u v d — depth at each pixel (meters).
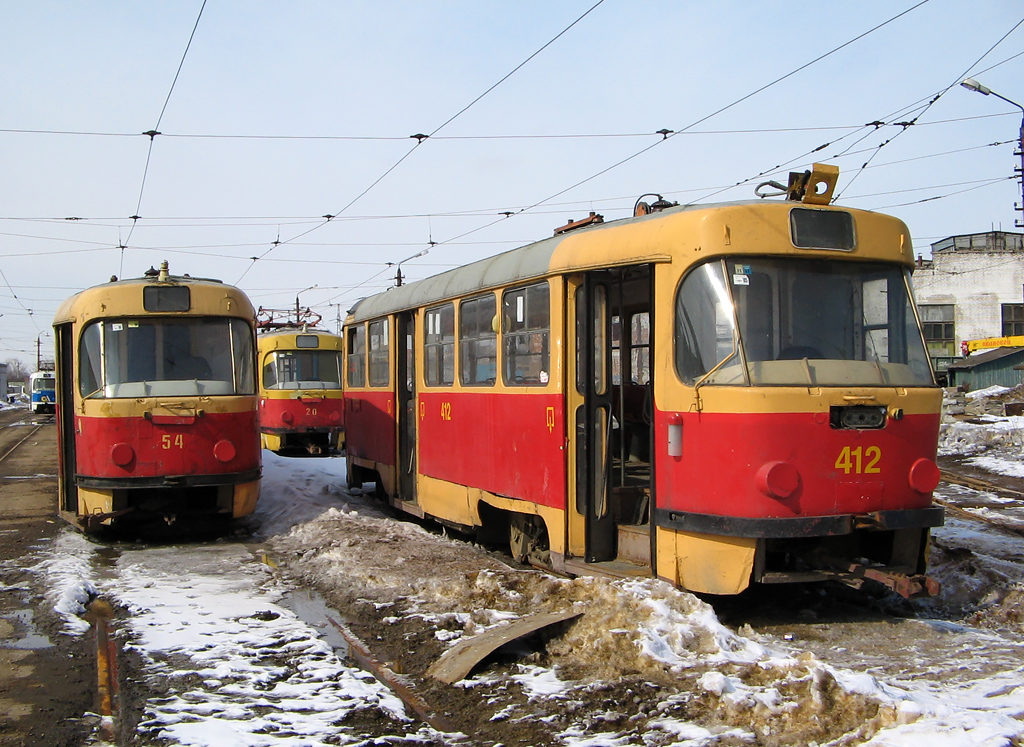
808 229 6.61
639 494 7.84
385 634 6.47
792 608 6.97
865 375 6.52
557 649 5.81
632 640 5.55
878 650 5.87
